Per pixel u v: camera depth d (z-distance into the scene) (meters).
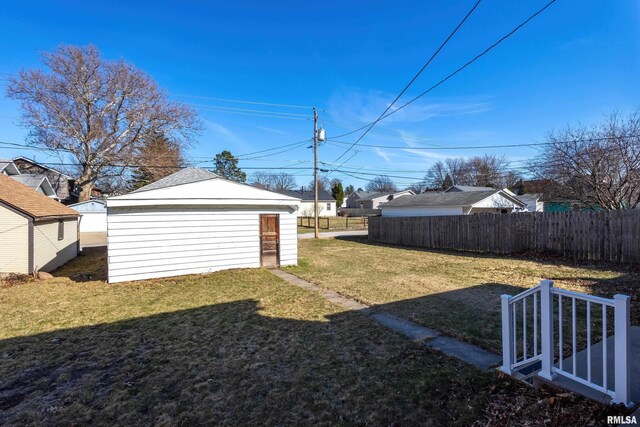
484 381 3.09
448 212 21.70
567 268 8.65
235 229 9.24
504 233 11.84
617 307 2.39
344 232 24.95
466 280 7.64
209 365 3.60
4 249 8.78
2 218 8.77
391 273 8.73
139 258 8.09
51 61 22.08
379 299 6.11
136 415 2.72
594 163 12.80
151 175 28.66
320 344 4.10
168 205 8.36
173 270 8.46
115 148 25.53
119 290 7.13
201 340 4.31
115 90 24.28
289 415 2.68
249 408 2.79
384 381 3.17
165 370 3.51
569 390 2.67
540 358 2.99
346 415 2.66
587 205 14.46
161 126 26.41
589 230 9.60
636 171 11.77
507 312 3.14
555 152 14.48
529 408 2.59
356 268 9.57
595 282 6.92
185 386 3.17
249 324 4.88
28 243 8.88
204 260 8.84
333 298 6.27
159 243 8.30
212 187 8.88
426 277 8.10
